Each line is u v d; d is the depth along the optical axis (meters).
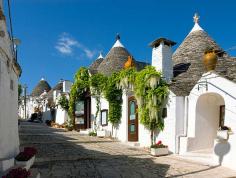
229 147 11.87
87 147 15.09
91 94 23.06
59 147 14.59
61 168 10.45
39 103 47.50
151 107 15.29
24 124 33.25
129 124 18.52
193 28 18.33
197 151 13.95
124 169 10.80
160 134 15.27
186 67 16.41
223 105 14.42
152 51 16.72
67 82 32.88
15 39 9.90
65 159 11.87
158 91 15.17
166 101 15.01
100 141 17.81
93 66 27.97
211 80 13.16
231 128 12.01
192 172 10.81
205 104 14.30
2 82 7.71
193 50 17.12
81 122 25.31
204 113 14.28
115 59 23.66
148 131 16.06
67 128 25.80
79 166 10.90
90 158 12.37
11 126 9.01
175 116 14.39
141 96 15.88
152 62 16.64
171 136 14.52
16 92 10.17
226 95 12.37
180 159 13.10
